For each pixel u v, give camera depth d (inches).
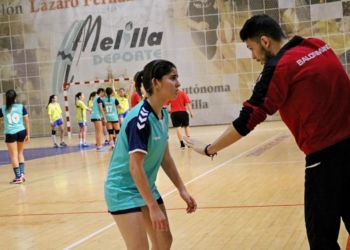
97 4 1227.2
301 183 401.4
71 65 1238.9
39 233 298.0
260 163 534.9
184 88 1205.7
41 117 1250.0
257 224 284.7
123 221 166.1
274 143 723.4
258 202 342.3
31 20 1245.1
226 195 374.0
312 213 151.9
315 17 1149.7
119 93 944.9
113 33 1227.2
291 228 271.3
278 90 148.3
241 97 1189.7
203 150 162.1
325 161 149.7
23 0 1245.1
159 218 159.2
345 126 151.5
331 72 151.0
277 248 238.2
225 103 1195.3
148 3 1211.9
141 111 163.3
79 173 556.7
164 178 474.3
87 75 1237.1
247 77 1184.8
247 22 158.9
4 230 311.3
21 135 515.2
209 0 1187.9
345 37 1140.5
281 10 1160.8
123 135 166.1
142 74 174.4
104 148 852.6
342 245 235.0
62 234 291.4
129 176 168.6
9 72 1256.2
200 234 271.9
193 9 1195.3
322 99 148.6
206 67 1197.7
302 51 151.7
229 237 262.5
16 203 401.4
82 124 917.8
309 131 151.2
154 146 165.2
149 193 160.2
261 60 161.2
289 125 156.3
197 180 452.1
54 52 1243.8
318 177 150.5
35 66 1248.8
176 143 831.7
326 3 1144.8
